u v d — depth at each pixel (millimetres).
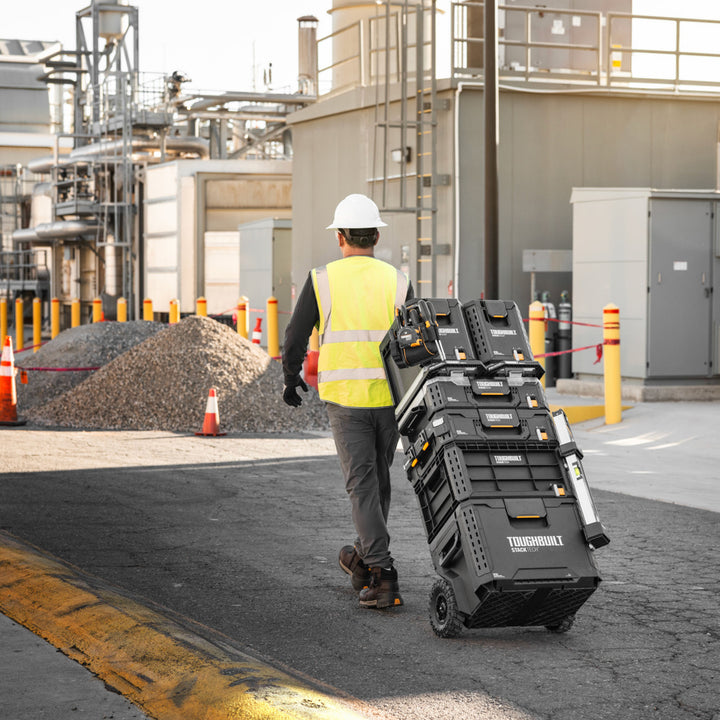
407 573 6691
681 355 15047
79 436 12891
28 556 6551
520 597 5051
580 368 16078
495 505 5137
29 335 38656
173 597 6113
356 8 22578
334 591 6270
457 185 18953
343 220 6035
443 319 5547
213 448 12023
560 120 19641
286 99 36250
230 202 31672
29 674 4766
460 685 4680
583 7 21344
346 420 5895
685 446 11961
